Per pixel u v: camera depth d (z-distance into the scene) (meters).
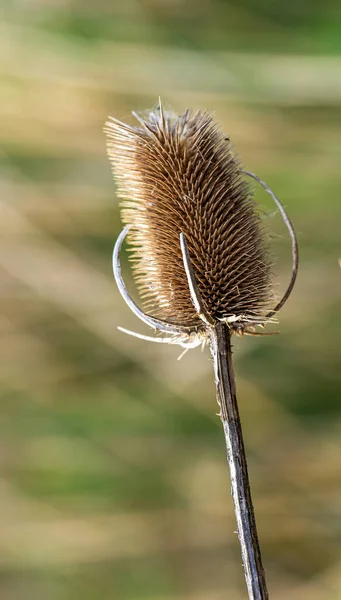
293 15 0.95
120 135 0.64
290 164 0.91
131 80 0.95
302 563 0.83
